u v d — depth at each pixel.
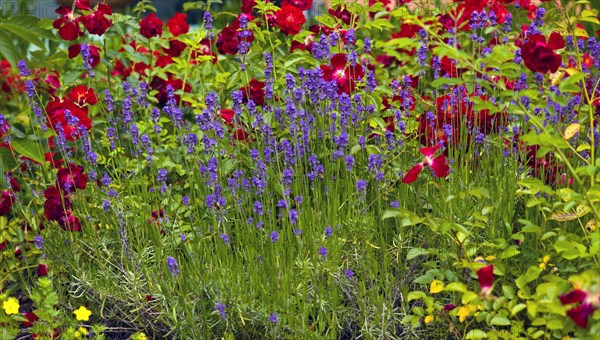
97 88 5.00
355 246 3.63
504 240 3.23
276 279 3.40
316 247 3.55
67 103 4.02
